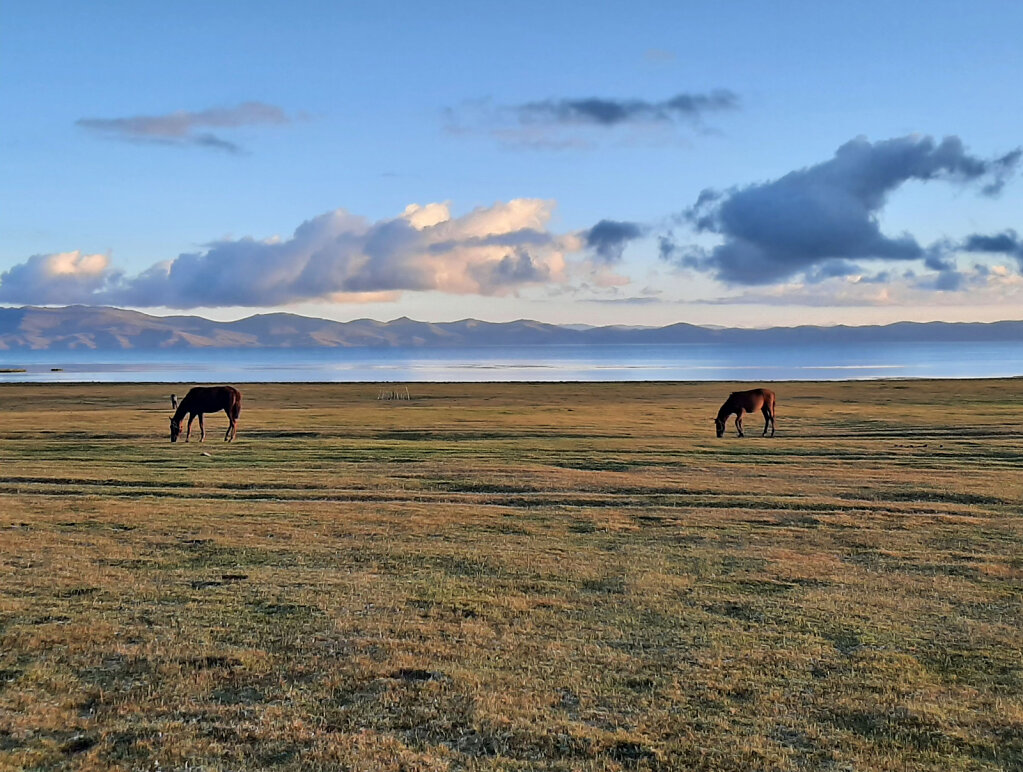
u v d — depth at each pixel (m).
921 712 8.68
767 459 31.36
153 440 37.22
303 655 10.16
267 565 14.98
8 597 12.51
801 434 41.09
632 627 11.54
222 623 11.40
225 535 17.56
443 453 32.56
